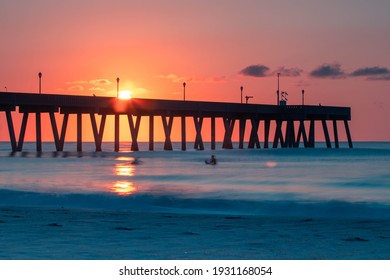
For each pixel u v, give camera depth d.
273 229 39.41
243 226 40.94
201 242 34.31
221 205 57.38
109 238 35.28
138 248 32.41
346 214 51.97
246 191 69.56
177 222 42.69
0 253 30.69
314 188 72.75
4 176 96.06
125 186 77.06
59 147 179.38
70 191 70.00
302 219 44.78
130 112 191.38
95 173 103.50
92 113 185.88
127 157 173.75
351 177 90.44
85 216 45.69
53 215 46.00
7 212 48.06
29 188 74.50
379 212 52.59
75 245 32.97
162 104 194.62
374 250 32.28
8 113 169.50
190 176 95.12
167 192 68.56
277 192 68.25
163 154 194.50
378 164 134.38
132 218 44.84
